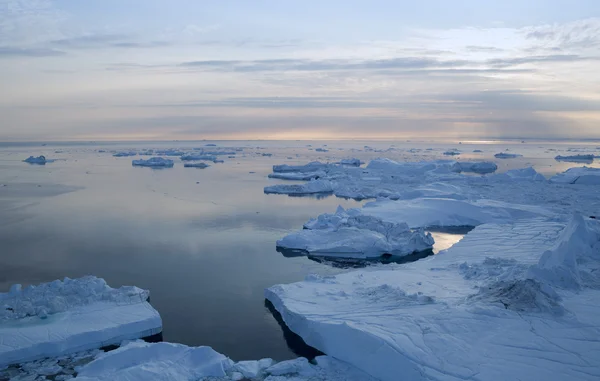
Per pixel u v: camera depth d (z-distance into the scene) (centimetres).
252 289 2000
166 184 5544
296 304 1638
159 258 2453
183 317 1709
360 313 1482
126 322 1509
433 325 1339
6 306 1573
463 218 3262
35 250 2595
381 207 3488
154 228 3153
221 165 8444
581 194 4328
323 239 2631
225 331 1596
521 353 1195
